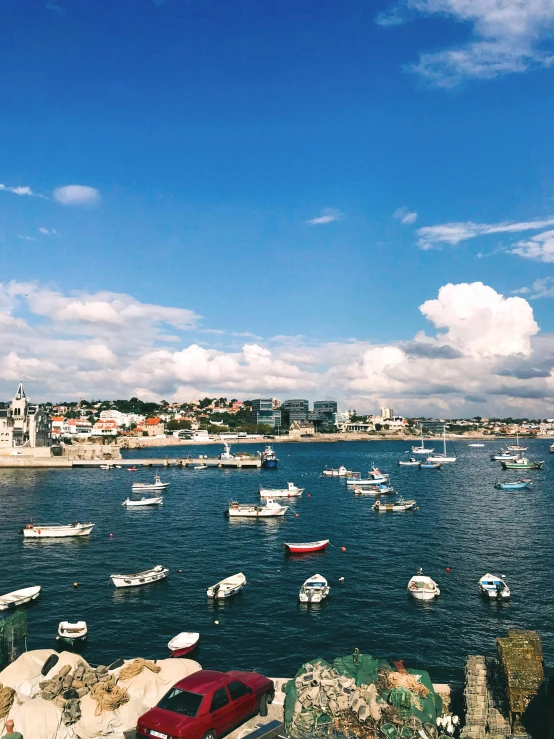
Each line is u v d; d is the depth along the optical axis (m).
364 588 60.88
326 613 53.06
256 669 41.34
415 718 18.84
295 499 132.38
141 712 21.48
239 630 48.97
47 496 136.38
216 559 74.19
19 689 22.52
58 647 45.75
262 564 71.44
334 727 18.41
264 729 18.78
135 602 56.81
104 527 97.00
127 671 24.48
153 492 143.12
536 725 19.11
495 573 66.19
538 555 74.38
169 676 24.75
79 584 63.31
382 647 45.31
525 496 134.75
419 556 74.62
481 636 47.50
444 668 41.62
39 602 57.19
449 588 60.50
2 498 132.75
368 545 81.62
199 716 18.66
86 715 20.72
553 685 19.16
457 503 123.56
